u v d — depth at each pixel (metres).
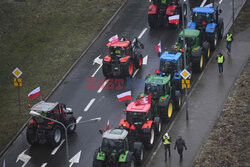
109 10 124.88
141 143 68.31
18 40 115.44
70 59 105.94
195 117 80.69
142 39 109.19
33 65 105.12
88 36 114.69
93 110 86.06
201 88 89.44
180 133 76.50
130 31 113.94
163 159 70.25
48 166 71.81
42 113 73.12
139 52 103.56
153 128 72.94
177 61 84.62
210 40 100.12
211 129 76.38
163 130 77.44
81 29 117.94
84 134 79.12
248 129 73.50
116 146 63.34
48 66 104.12
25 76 101.12
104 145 63.94
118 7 126.00
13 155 76.19
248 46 103.50
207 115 80.88
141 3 127.12
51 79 99.00
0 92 95.94
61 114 77.44
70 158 73.00
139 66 97.75
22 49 111.94
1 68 104.62
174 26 112.38
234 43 105.12
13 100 92.56
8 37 116.50
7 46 113.12
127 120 72.00
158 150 72.44
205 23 99.50
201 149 71.44
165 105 76.62
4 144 79.50
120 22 119.00
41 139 74.94
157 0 112.75
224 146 70.69
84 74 99.62
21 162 73.81
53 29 119.12
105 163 64.06
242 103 82.00
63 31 117.94
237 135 72.75
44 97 92.38
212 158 68.31
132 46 96.81
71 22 121.38
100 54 106.94
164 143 68.88
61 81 97.75
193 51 92.44
